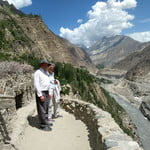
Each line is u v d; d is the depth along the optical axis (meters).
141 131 65.88
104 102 58.28
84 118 9.23
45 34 92.81
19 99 10.62
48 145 6.50
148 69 186.75
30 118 8.81
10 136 6.15
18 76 10.43
